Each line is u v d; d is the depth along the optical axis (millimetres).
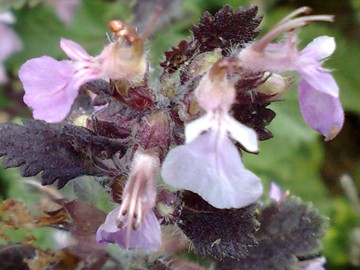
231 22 54
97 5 112
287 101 112
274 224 66
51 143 58
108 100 55
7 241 69
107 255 67
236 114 52
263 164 114
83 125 61
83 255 67
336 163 126
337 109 50
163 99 54
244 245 55
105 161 59
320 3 131
